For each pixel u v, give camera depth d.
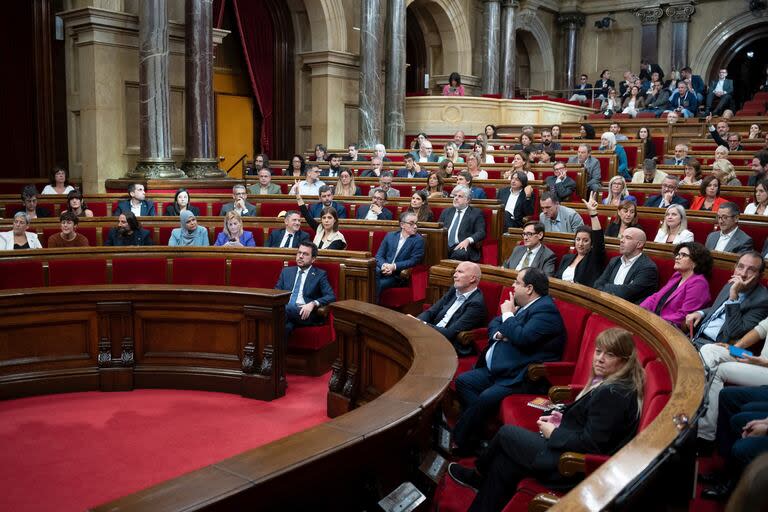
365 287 5.80
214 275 5.98
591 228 5.34
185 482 1.97
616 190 7.33
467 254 7.10
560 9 22.58
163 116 10.98
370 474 2.40
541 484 2.84
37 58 11.58
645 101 16.44
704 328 4.30
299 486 2.13
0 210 9.11
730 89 16.62
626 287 4.90
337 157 11.15
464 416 3.88
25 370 4.92
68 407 4.72
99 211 9.59
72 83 11.78
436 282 5.19
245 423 4.45
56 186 10.01
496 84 19.64
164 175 10.83
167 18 10.98
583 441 2.75
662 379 2.70
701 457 3.64
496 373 4.00
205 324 5.09
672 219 5.57
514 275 4.70
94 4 11.08
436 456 2.89
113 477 3.62
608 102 16.66
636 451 1.81
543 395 3.90
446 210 7.59
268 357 4.89
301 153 15.62
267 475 2.02
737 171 9.12
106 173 11.40
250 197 8.87
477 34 19.62
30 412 4.61
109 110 11.40
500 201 7.87
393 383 4.07
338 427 2.38
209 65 11.46
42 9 11.55
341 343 4.54
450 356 3.33
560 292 4.38
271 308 4.85
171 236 7.37
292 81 15.43
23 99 11.65
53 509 3.28
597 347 2.89
